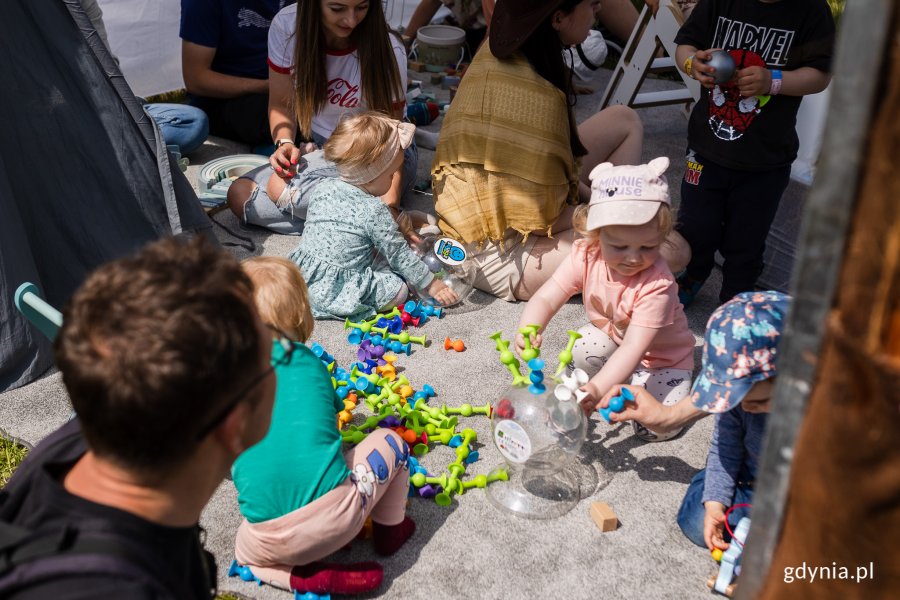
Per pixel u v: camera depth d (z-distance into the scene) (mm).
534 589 2428
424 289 3814
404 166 4590
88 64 3434
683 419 2537
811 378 1130
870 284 1050
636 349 2750
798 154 3762
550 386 2529
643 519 2689
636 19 5559
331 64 4383
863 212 1027
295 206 4320
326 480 2230
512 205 3594
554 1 3279
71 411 3211
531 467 2766
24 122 3332
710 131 3529
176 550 1208
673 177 5172
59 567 1066
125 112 3592
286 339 1373
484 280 3924
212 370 1123
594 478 2867
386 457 2393
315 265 3713
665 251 3592
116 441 1114
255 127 5332
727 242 3740
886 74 968
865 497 1133
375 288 3730
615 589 2434
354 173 3604
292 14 4473
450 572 2479
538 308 2986
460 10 6926
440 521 2666
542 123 3490
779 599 1253
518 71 3518
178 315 1111
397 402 3125
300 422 2230
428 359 3514
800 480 1184
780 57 3346
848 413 1109
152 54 5875
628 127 4121
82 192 3584
